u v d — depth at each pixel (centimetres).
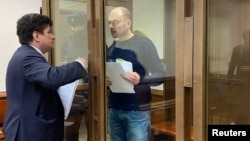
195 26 118
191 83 120
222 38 121
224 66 122
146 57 155
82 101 179
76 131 186
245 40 123
